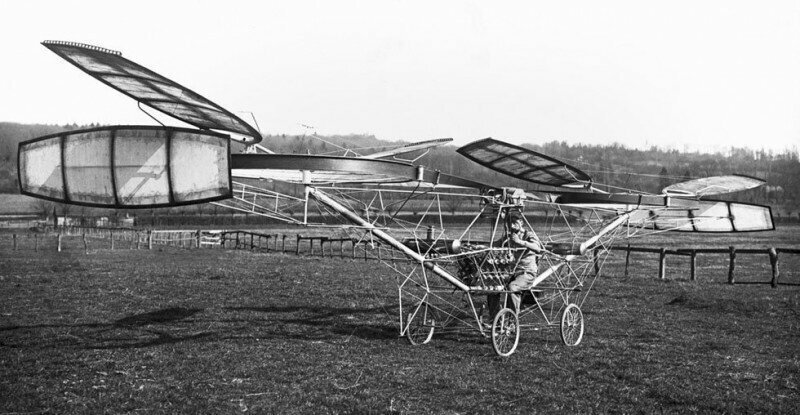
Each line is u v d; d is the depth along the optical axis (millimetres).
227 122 10406
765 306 17609
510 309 12016
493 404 8672
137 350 12062
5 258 36438
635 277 26359
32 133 192250
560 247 13250
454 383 9648
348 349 12141
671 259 37344
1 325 14969
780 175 115938
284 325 15055
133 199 8625
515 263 12477
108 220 84688
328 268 30312
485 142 12742
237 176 9570
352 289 21875
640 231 16578
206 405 8578
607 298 19875
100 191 8711
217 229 74750
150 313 16859
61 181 8883
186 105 10039
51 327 14711
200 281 24484
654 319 15953
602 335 13773
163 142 8508
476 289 11844
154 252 43375
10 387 9422
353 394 9094
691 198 16031
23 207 106500
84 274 27031
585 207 14898
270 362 11055
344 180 10914
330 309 17594
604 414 8305
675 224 17281
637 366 10852
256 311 17234
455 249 11672
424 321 13062
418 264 11906
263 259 36844
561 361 11180
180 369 10562
